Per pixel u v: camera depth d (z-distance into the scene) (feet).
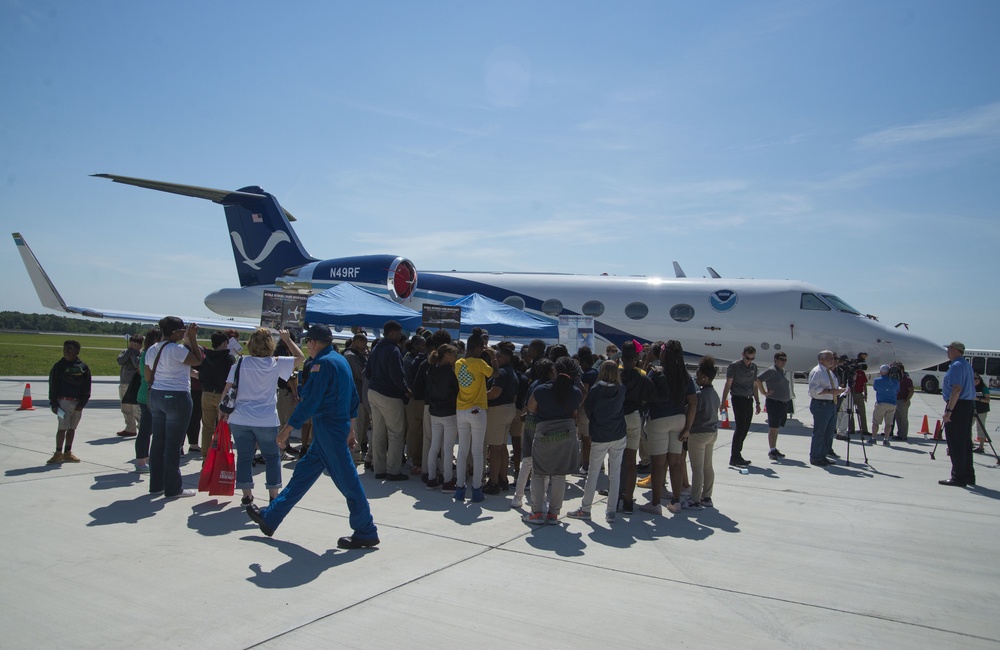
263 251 75.66
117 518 21.27
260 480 27.76
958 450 31.01
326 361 19.13
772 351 57.88
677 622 14.64
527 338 53.42
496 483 27.04
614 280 64.44
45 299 50.49
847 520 24.21
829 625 14.78
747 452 40.45
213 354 31.83
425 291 69.82
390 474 28.84
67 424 29.35
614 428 22.94
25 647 12.51
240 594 15.43
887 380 45.91
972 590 17.22
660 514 24.79
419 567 17.71
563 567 18.13
